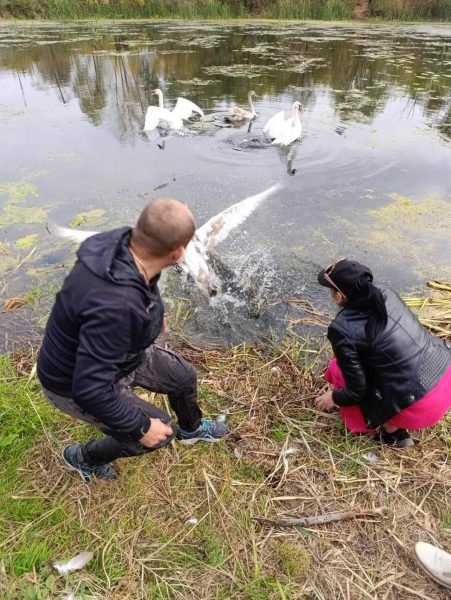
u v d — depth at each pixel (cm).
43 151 662
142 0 1892
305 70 1119
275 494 224
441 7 2014
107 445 200
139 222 151
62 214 495
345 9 1967
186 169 609
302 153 662
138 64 1149
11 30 1625
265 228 471
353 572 192
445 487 227
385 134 732
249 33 1541
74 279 148
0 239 451
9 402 264
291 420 263
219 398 277
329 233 463
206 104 880
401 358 217
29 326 343
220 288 385
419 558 193
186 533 206
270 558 197
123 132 742
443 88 986
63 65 1145
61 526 207
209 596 184
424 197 536
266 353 320
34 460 235
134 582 188
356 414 250
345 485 228
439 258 425
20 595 181
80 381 147
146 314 153
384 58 1238
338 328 221
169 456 239
